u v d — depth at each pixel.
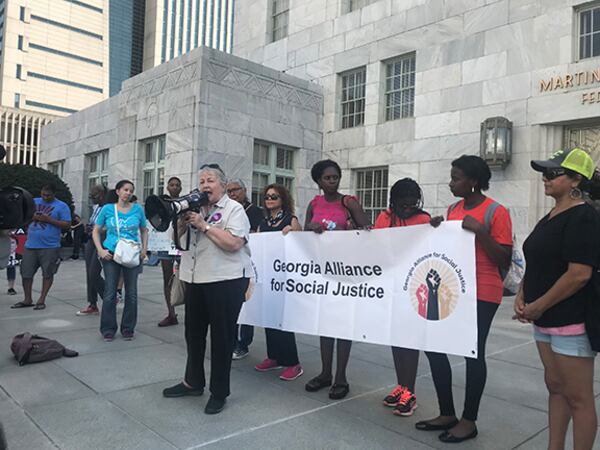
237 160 12.67
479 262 3.27
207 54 12.19
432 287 3.41
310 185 14.36
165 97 13.21
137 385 4.10
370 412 3.68
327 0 14.60
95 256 6.73
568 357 2.49
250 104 12.98
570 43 9.72
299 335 6.27
